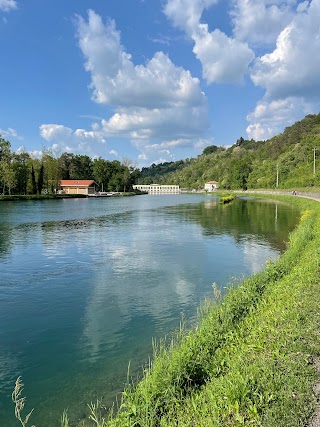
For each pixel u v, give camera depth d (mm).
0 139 89875
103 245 22344
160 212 48000
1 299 12195
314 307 7641
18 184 89938
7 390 6910
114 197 109875
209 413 4605
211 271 15891
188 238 25031
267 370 5270
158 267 16625
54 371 7574
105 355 8242
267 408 4430
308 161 101562
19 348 8672
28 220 37094
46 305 11617
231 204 63125
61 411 6168
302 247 16219
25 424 5844
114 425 4930
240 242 23203
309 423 4141
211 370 6074
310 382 4949
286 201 62188
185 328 9570
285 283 10445
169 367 5984
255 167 134500
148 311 11016
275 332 6680
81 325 9992
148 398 5281
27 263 17453
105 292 12938
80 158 141500
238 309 8883
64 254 19594
